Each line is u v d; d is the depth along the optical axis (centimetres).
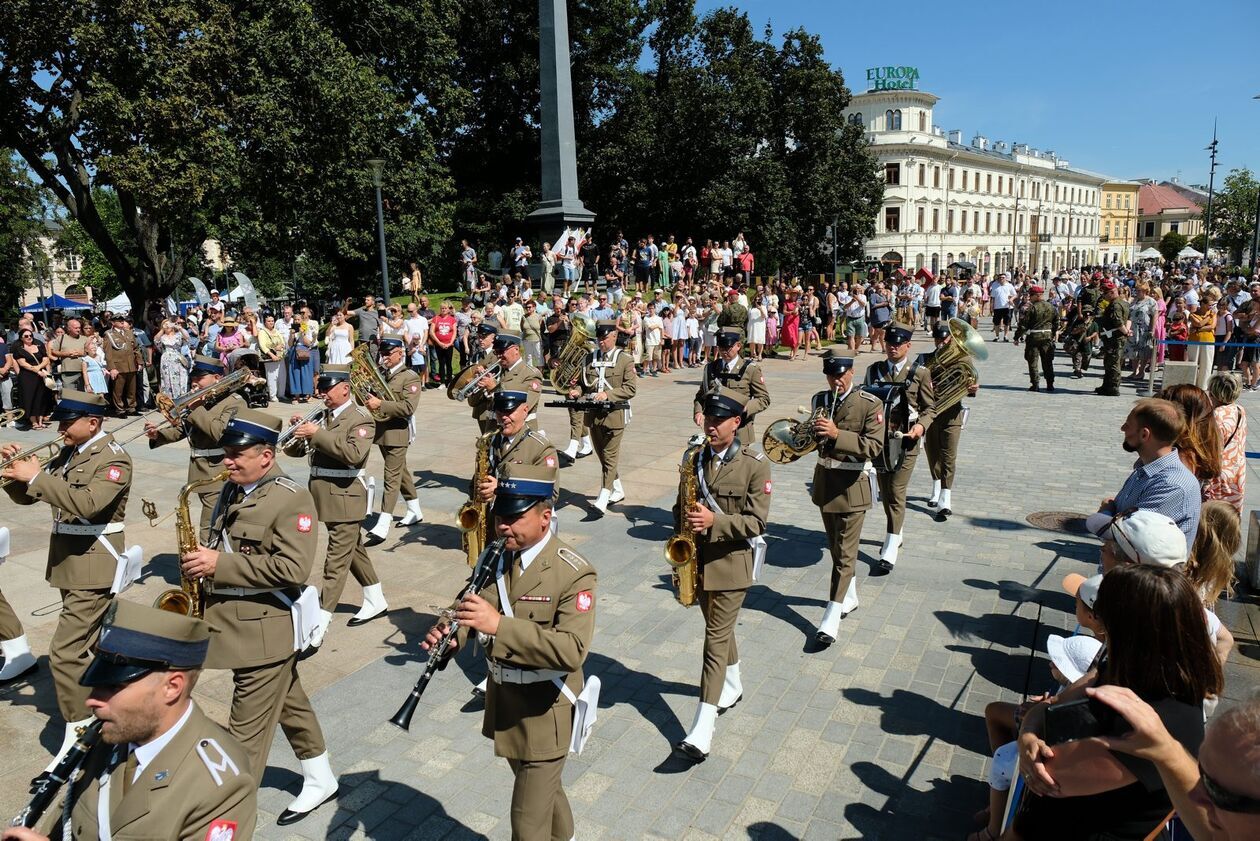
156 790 252
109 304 3919
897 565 812
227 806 258
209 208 2730
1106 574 288
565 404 959
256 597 436
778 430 691
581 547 878
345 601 751
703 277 3581
